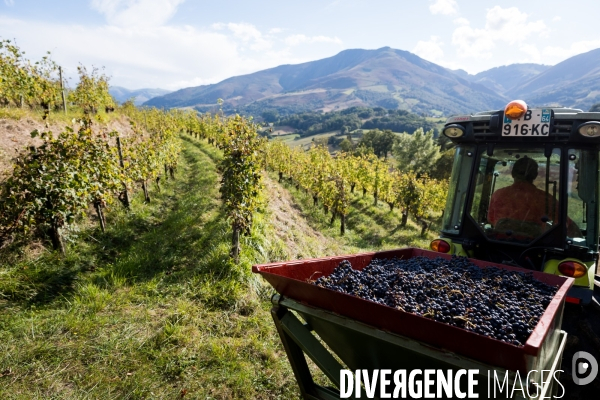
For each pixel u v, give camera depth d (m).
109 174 7.88
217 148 25.70
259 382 4.18
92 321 4.85
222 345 4.70
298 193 19.78
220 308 5.60
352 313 2.43
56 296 5.44
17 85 12.28
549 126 3.61
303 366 3.15
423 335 2.10
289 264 2.89
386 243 14.07
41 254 6.35
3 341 4.30
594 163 3.60
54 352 4.22
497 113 3.87
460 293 2.51
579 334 3.33
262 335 5.10
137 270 6.49
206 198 11.57
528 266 3.72
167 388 3.90
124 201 9.97
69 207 6.60
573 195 3.64
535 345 1.67
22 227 6.06
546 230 3.70
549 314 2.07
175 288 5.94
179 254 7.41
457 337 1.93
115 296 5.59
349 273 2.90
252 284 6.27
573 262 3.34
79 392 3.69
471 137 4.06
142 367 4.13
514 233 3.88
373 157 24.08
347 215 17.02
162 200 12.20
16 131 10.30
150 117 32.72
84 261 6.65
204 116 31.84
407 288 2.63
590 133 3.38
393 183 19.50
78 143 7.37
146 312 5.21
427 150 54.38
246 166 7.45
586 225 3.63
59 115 13.98
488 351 1.86
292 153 25.53
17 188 6.12
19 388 3.66
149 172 11.80
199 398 3.82
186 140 33.84
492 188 4.08
